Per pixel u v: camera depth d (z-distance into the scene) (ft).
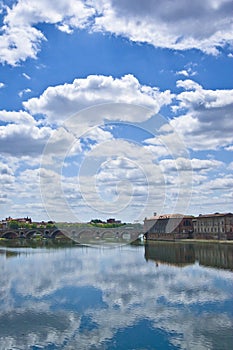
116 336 106.22
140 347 97.91
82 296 153.07
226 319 118.11
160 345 98.94
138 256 300.61
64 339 104.88
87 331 111.04
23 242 498.69
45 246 419.54
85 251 354.13
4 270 226.79
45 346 100.27
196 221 492.13
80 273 212.23
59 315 126.82
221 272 201.57
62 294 156.66
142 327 113.09
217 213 475.31
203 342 100.12
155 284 173.88
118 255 312.29
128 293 156.66
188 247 378.53
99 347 99.19
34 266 244.83
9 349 98.53
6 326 116.26
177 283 174.60
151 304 138.21
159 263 248.52
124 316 124.36
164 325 114.32
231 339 101.71
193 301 140.56
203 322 115.96
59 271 220.64
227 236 432.66
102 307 135.85
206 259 264.11
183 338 103.19
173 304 137.39
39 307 136.77
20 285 176.86
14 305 140.05
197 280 180.34
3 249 382.42
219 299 142.41
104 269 226.58
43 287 171.63
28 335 108.37
